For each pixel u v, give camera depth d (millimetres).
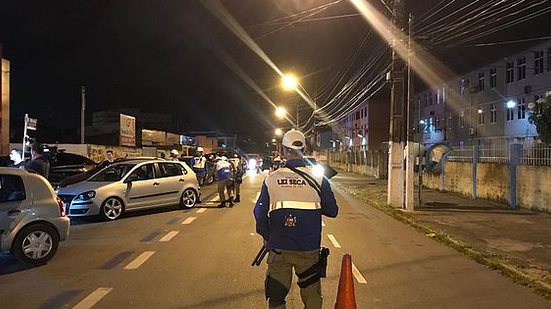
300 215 4914
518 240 12047
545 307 7082
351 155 53781
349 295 5055
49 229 9359
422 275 8805
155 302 6980
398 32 18094
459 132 52406
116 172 16109
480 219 15516
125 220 15039
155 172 16688
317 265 4977
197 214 16375
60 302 6965
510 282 8414
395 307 6965
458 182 23703
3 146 30094
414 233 13359
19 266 9125
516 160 18391
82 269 8891
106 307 6754
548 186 16250
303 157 5188
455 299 7398
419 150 18844
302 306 6871
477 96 48594
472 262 9914
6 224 8898
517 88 41719
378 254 10586
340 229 13945
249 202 20000
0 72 29328
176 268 8969
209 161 29641
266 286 5004
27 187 9289
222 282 8031
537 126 16641
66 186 15758
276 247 4910
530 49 39625
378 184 32031
